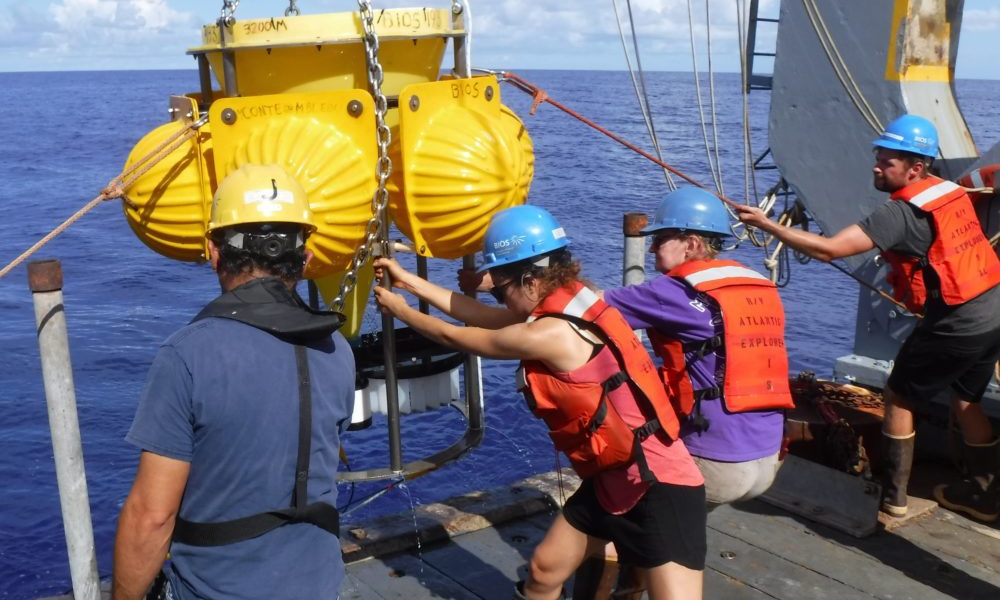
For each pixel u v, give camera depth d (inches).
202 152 102.8
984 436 157.2
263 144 100.4
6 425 395.9
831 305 592.7
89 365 477.4
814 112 191.2
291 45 104.3
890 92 179.9
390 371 117.9
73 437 114.0
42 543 295.1
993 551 149.9
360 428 133.3
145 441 69.4
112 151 1811.0
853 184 187.9
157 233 105.0
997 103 4188.0
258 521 72.9
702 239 115.8
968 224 140.6
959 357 143.3
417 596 133.3
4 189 1235.9
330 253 104.3
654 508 97.3
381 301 110.4
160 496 70.0
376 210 102.6
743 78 201.9
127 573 71.3
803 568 144.1
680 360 111.0
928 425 184.7
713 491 111.8
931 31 182.7
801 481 165.2
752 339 109.6
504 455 343.0
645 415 96.9
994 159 165.9
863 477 159.8
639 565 99.8
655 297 110.5
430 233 109.9
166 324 562.3
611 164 1353.3
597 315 96.2
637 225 159.8
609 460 95.7
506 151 109.3
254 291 75.1
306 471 74.5
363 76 108.7
